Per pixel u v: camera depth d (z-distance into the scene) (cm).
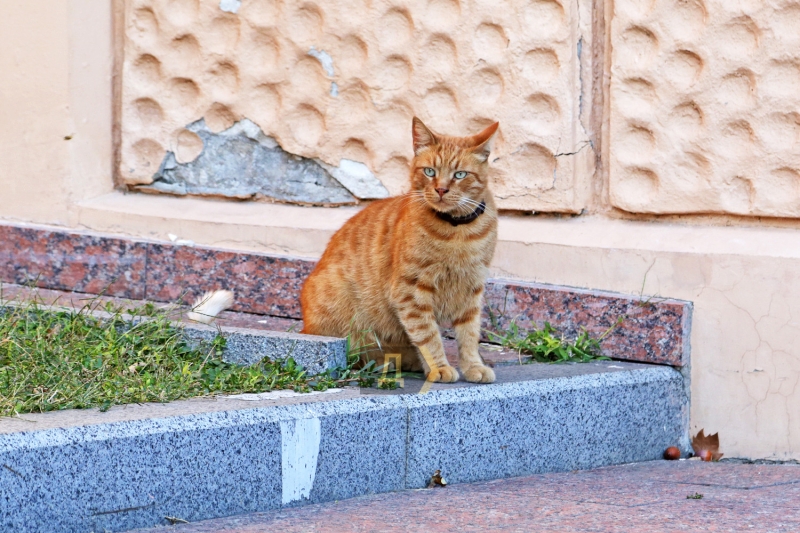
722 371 614
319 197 789
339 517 428
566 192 688
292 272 743
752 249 608
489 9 709
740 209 629
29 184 838
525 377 561
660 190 655
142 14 828
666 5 644
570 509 446
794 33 604
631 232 665
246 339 584
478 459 519
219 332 597
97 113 838
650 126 656
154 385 502
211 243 787
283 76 787
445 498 469
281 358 567
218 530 402
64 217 827
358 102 768
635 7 657
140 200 838
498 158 714
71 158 823
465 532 404
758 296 599
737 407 610
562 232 689
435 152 554
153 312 675
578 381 564
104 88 841
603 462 575
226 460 435
